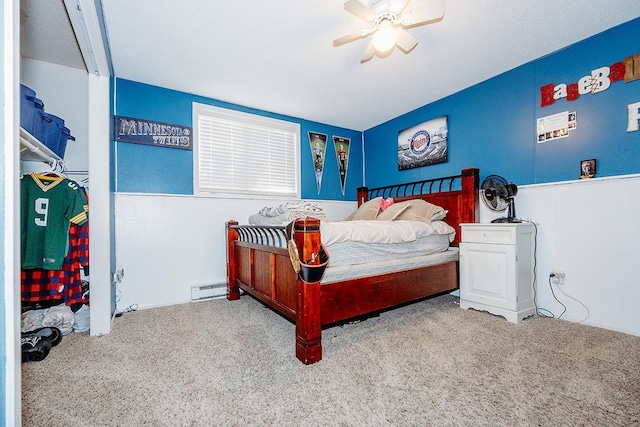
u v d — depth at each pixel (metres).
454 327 2.21
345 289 1.94
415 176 3.77
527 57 2.58
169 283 2.99
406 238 2.49
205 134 3.31
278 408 1.27
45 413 1.25
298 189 3.95
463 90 3.20
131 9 1.91
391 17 1.81
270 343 1.96
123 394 1.39
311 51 2.43
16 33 0.64
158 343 1.97
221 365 1.66
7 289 0.62
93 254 2.13
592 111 2.28
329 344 1.92
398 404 1.29
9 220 0.62
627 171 2.11
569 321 2.33
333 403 1.30
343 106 3.62
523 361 1.67
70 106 2.67
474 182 2.94
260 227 2.35
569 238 2.38
